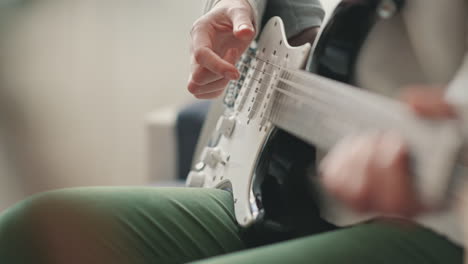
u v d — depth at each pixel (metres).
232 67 0.66
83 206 0.58
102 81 1.71
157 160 1.48
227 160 0.71
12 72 1.64
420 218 0.45
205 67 0.69
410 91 0.39
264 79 0.67
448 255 0.44
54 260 0.56
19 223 0.55
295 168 0.60
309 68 0.59
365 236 0.45
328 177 0.40
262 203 0.62
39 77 1.66
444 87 0.47
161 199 0.62
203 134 0.90
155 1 1.70
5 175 1.67
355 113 0.43
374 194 0.38
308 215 0.58
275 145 0.63
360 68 0.55
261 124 0.65
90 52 1.68
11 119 1.66
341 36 0.56
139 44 1.71
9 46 1.63
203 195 0.66
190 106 1.41
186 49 1.73
